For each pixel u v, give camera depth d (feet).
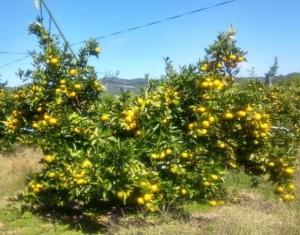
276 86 20.25
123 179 8.93
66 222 10.85
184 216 10.43
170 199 10.03
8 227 10.44
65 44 10.93
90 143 9.61
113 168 8.91
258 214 10.19
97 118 9.77
